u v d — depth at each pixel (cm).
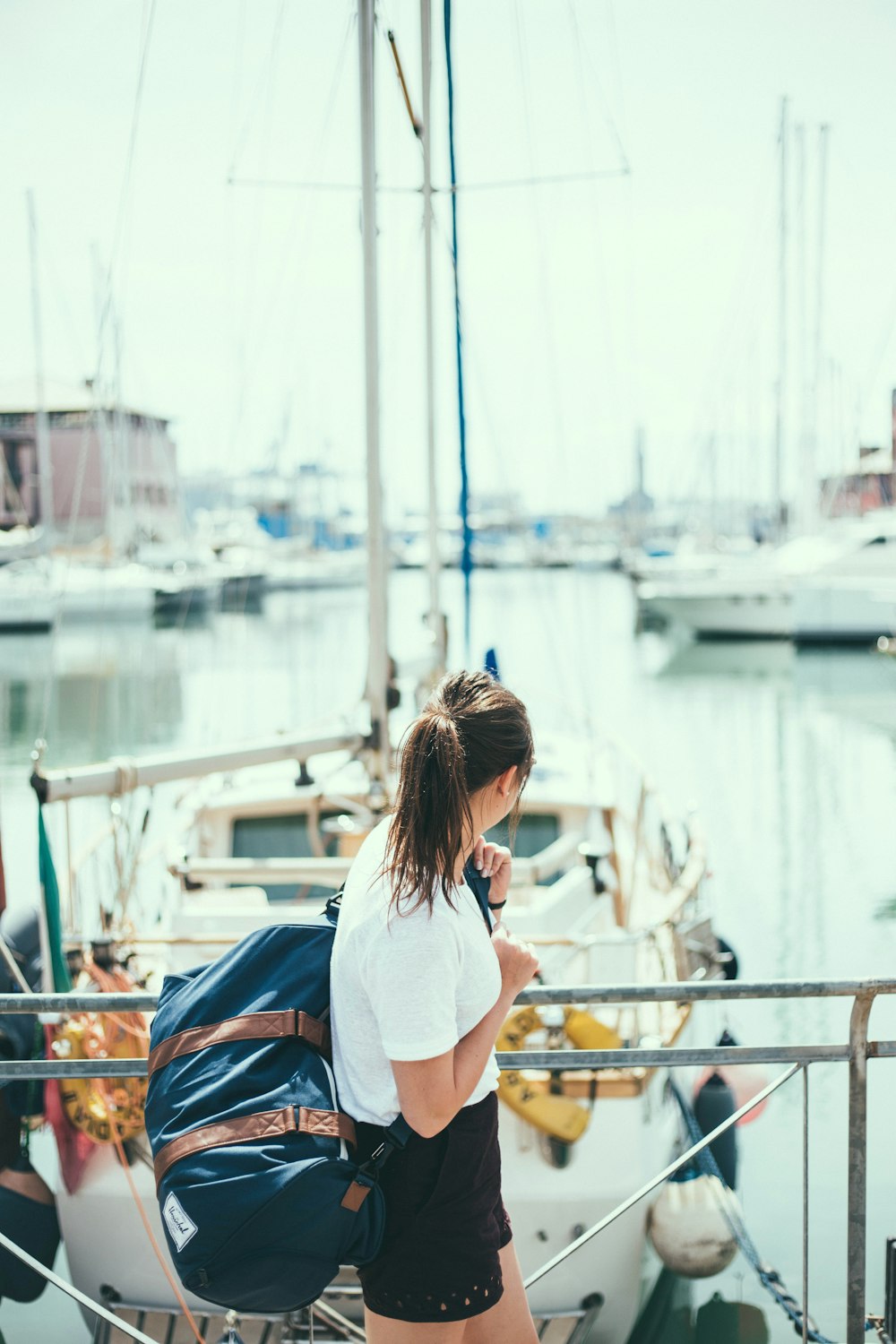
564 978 500
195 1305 422
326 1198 155
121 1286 428
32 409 4247
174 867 535
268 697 2422
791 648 3159
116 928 536
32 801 1446
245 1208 151
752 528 4781
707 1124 502
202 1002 176
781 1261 522
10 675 2847
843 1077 694
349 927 169
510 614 4344
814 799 1470
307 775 543
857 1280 234
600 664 2917
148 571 3806
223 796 668
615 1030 504
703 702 2325
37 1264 242
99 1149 425
